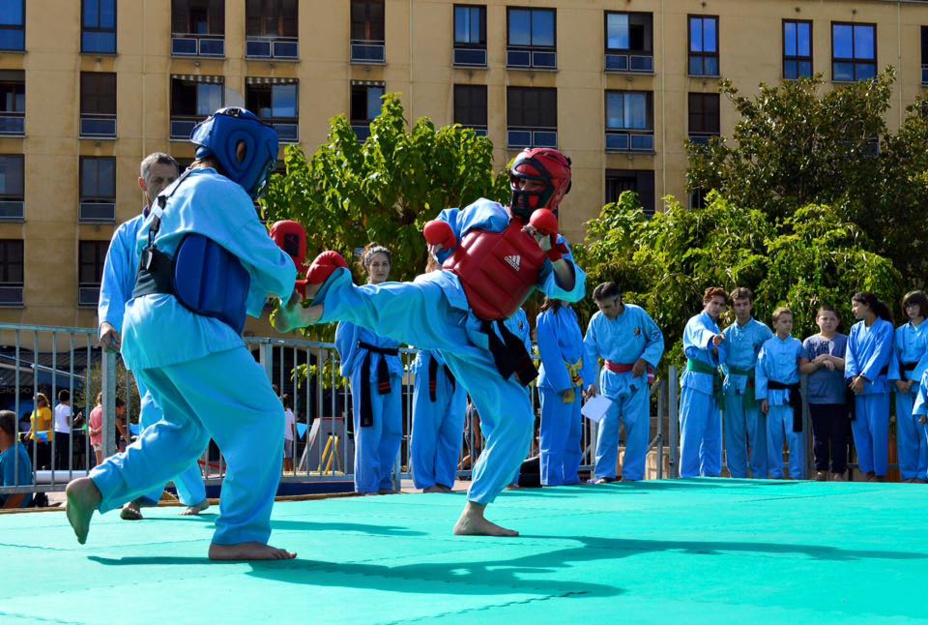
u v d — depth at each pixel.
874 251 29.23
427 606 3.33
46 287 36.50
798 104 29.92
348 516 6.89
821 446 12.42
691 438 12.23
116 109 36.91
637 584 3.76
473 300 5.24
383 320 5.03
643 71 39.75
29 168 36.50
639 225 25.59
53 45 36.62
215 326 4.36
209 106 37.56
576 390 10.95
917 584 3.73
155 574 4.13
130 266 6.34
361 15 38.31
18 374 8.93
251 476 4.44
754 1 40.28
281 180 23.84
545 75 39.25
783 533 5.60
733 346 12.49
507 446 5.41
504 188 23.06
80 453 13.79
